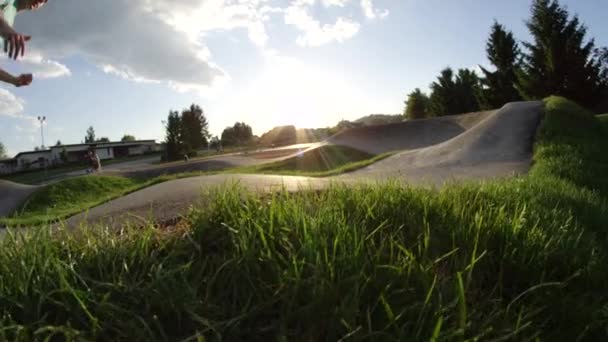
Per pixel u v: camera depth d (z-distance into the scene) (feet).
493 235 7.40
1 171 202.08
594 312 5.85
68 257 6.28
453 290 5.47
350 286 5.11
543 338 5.25
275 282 5.45
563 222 9.80
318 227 6.50
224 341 4.67
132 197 20.92
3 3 9.39
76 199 49.60
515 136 43.06
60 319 5.04
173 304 5.02
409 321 4.66
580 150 29.94
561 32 86.17
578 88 84.43
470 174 28.53
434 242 7.03
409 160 44.52
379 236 7.30
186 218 8.17
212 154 188.96
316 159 78.23
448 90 140.87
